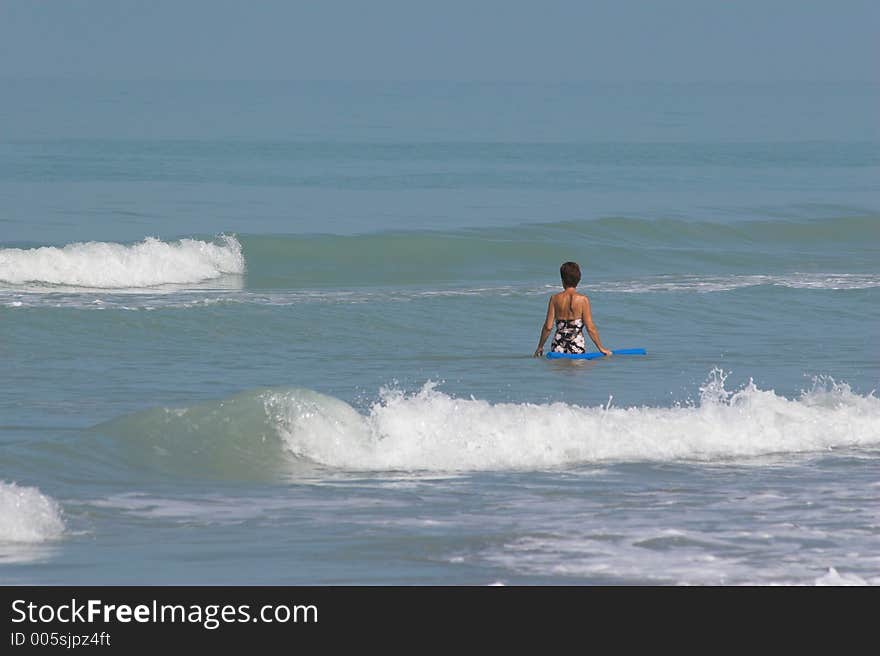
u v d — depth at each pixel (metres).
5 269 104.38
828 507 38.84
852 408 51.66
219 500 39.38
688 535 35.28
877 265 120.75
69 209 163.88
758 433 48.25
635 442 46.78
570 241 131.25
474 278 112.25
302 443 45.03
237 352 71.38
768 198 195.00
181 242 111.62
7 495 36.81
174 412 46.44
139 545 34.34
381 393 56.31
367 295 94.00
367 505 38.97
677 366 67.06
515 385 61.12
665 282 104.06
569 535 35.28
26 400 55.72
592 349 73.69
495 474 43.50
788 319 85.19
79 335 74.62
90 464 42.66
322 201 183.50
